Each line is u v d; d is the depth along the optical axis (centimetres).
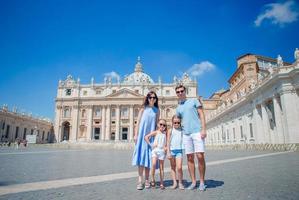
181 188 536
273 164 1001
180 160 554
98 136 8600
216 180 635
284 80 2388
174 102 8675
